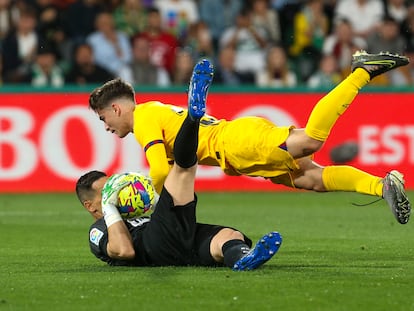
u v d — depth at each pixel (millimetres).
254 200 47344
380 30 60188
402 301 18047
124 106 24609
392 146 52438
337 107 22734
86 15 57875
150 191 22922
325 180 24375
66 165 51031
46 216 39781
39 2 57969
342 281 20359
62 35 57594
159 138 23672
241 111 52375
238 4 61438
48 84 56594
